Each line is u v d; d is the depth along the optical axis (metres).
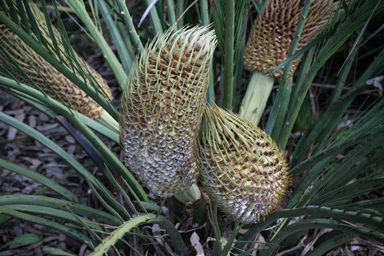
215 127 0.66
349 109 1.28
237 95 1.00
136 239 0.85
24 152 1.31
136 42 0.79
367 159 0.74
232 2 0.68
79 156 1.30
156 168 0.69
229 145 0.67
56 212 0.76
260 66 0.91
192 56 0.62
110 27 0.97
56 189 0.87
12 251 0.98
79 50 1.74
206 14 0.89
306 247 0.86
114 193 1.02
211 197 0.72
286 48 0.88
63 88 0.82
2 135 1.39
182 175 0.71
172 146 0.66
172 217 0.81
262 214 0.71
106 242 0.61
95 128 0.88
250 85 0.94
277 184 0.70
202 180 0.71
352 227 0.62
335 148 0.72
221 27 0.74
